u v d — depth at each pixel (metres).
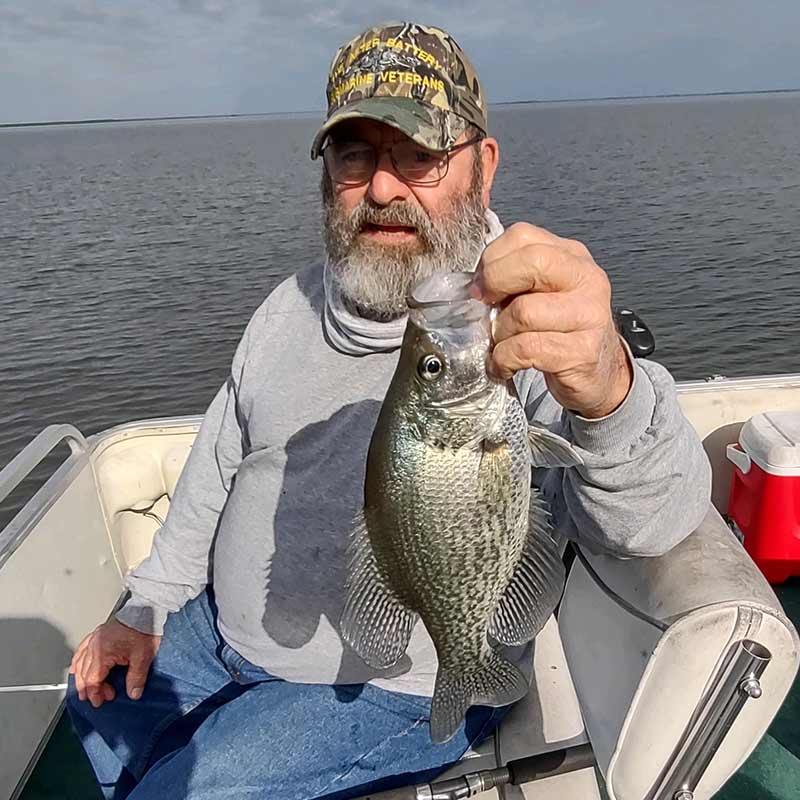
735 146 27.77
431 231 0.78
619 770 0.68
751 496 1.29
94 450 1.22
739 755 0.68
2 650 0.95
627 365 0.58
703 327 6.32
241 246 10.25
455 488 0.59
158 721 0.89
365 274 0.79
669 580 0.66
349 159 0.78
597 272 0.52
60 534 1.09
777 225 10.52
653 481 0.60
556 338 0.52
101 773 0.90
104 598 1.19
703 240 9.61
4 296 8.07
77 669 0.93
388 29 0.79
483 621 0.64
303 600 0.83
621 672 0.69
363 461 0.82
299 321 0.89
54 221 13.60
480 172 0.83
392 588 0.63
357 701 0.80
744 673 0.62
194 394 5.45
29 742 1.01
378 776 0.79
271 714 0.79
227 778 0.75
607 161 22.20
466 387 0.57
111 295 7.88
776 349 5.82
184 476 0.99
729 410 1.38
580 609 0.80
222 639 0.92
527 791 0.80
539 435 0.61
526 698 0.90
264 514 0.86
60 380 5.72
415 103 0.75
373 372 0.83
